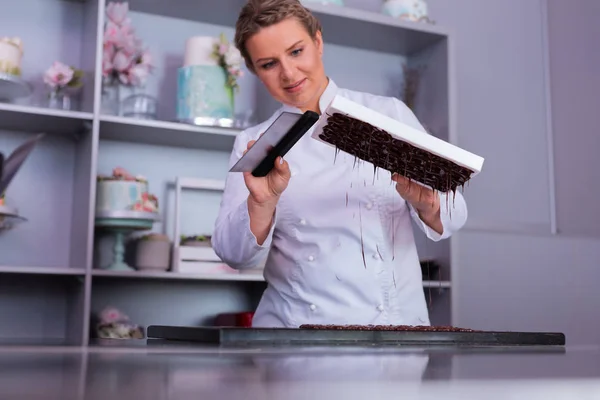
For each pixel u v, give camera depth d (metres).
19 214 2.64
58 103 2.56
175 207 2.70
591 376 0.44
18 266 2.38
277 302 1.74
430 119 3.08
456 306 2.87
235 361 0.62
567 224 3.62
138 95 2.63
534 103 3.61
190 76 2.63
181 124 2.58
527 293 3.43
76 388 0.39
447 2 3.45
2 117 2.47
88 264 2.42
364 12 2.83
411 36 3.03
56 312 2.66
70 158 2.72
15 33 2.67
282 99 1.66
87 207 2.49
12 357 0.66
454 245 2.89
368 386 0.40
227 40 2.69
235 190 1.70
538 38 3.66
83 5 2.74
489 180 3.45
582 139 3.71
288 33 1.56
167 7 2.79
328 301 1.67
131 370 0.52
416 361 0.62
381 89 3.23
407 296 1.72
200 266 2.60
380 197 1.73
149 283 2.76
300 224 1.71
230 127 2.64
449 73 3.00
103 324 2.54
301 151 1.75
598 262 3.62
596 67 3.77
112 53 2.59
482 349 0.94
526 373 0.46
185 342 1.15
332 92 1.74
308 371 0.51
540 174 3.58
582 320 3.55
